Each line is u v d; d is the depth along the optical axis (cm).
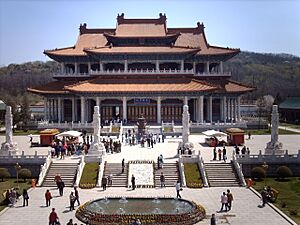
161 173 6544
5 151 7500
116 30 15338
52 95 13750
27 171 6812
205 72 14625
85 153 7912
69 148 7944
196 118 13600
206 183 6334
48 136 9288
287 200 5466
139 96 12769
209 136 9362
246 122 12950
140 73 13638
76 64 14800
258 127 13012
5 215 4822
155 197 5456
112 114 13512
